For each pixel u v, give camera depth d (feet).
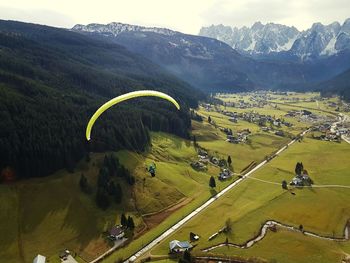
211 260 400.06
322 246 425.28
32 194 507.71
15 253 420.77
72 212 493.77
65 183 539.70
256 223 483.51
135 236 469.98
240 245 431.84
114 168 584.40
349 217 501.97
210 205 549.95
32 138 551.18
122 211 515.50
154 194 562.25
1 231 442.09
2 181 514.27
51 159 552.00
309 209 522.47
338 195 570.87
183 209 540.93
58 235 456.86
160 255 418.92
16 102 629.10
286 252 413.39
